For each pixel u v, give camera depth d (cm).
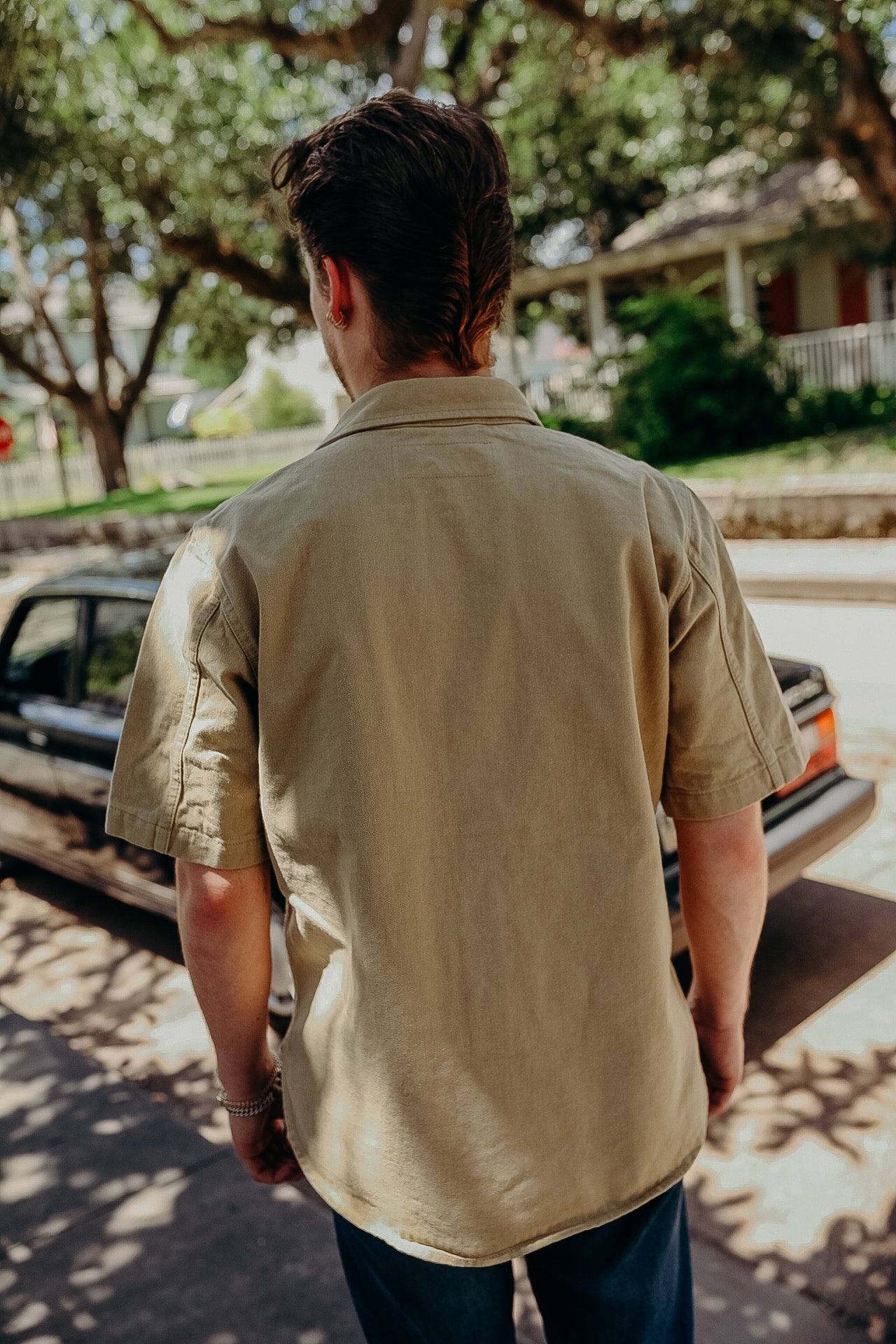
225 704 102
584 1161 106
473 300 103
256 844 106
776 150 1399
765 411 1352
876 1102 268
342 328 107
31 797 407
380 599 96
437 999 100
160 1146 273
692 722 107
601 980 103
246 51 1501
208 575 102
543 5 1155
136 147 1430
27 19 923
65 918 424
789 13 1114
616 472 103
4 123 1038
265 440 3012
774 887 299
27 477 2983
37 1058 319
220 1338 211
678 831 114
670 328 1363
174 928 406
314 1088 108
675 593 102
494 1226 103
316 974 109
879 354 1499
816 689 325
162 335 2288
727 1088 129
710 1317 207
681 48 1177
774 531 967
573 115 1809
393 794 96
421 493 98
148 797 107
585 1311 118
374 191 99
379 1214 105
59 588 401
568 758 99
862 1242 224
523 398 106
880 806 432
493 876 99
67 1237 242
